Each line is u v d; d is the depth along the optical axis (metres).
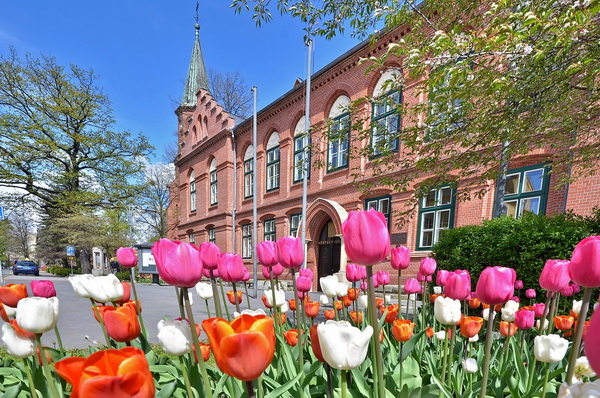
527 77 3.09
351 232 1.00
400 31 9.87
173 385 1.41
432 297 3.62
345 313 2.89
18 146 20.62
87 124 24.08
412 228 10.02
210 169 21.83
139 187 25.20
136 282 20.16
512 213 7.88
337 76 12.70
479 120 3.76
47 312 1.16
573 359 1.13
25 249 52.94
